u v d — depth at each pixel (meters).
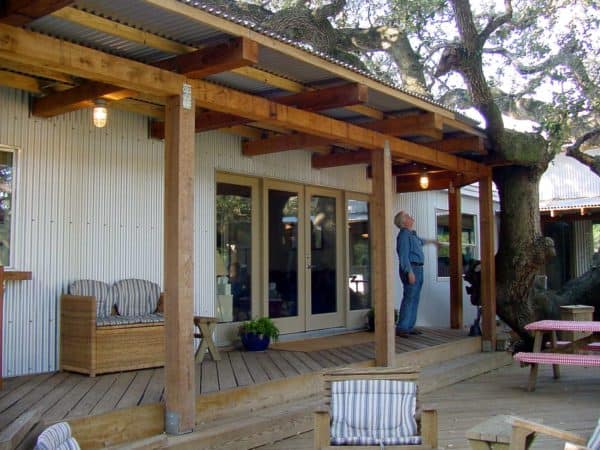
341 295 9.26
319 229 8.99
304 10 11.05
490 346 8.95
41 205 5.72
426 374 7.19
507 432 3.53
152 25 4.14
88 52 3.95
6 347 5.39
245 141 7.65
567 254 15.74
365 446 3.65
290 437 5.20
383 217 6.68
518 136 8.59
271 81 5.25
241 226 7.77
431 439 3.64
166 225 4.51
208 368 6.05
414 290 8.95
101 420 4.12
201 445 4.39
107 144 6.29
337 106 5.48
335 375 3.97
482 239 9.00
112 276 6.29
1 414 4.03
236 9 10.45
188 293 4.47
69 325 5.63
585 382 7.64
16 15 3.43
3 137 5.44
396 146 6.93
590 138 10.83
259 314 7.92
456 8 8.66
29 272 5.30
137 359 5.70
